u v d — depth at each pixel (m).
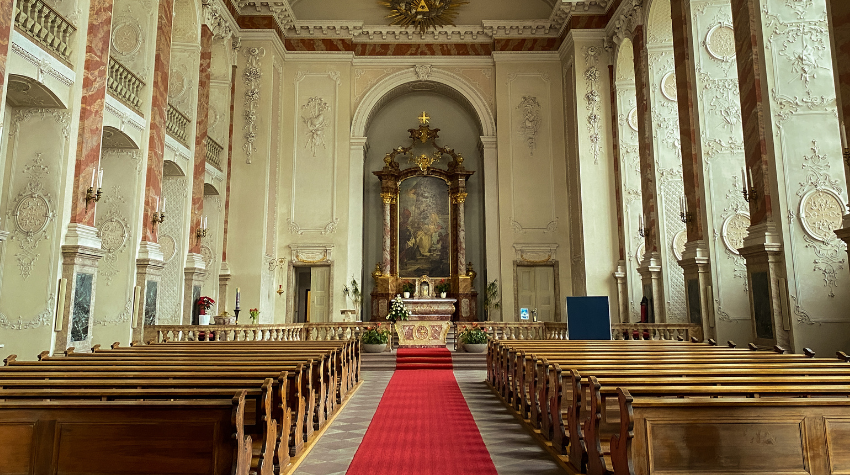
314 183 18.75
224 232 16.38
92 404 3.31
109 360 6.02
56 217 8.52
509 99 19.39
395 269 19.86
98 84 9.30
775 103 9.39
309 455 5.24
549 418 5.63
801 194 9.09
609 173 17.12
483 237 20.16
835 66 7.60
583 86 17.55
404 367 12.53
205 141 14.34
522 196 18.92
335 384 7.62
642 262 14.31
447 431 6.22
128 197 10.99
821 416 3.47
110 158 11.07
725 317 10.96
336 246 18.38
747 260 9.75
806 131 9.26
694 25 12.12
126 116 10.57
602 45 17.70
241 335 12.17
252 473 3.94
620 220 16.50
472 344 13.53
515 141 19.19
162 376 4.92
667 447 3.42
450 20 19.89
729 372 4.89
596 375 4.97
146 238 11.12
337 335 14.38
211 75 16.64
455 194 20.05
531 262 18.58
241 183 16.89
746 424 3.45
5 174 8.59
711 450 3.42
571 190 18.25
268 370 5.34
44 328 8.29
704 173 11.59
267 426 4.12
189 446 3.32
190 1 13.86
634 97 16.84
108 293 10.67
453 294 19.62
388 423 6.66
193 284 13.67
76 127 8.92
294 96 19.12
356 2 20.02
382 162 21.09
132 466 3.30
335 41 19.41
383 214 20.05
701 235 11.56
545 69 19.48
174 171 13.37
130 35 11.50
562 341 9.48
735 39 10.35
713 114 11.78
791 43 9.52
